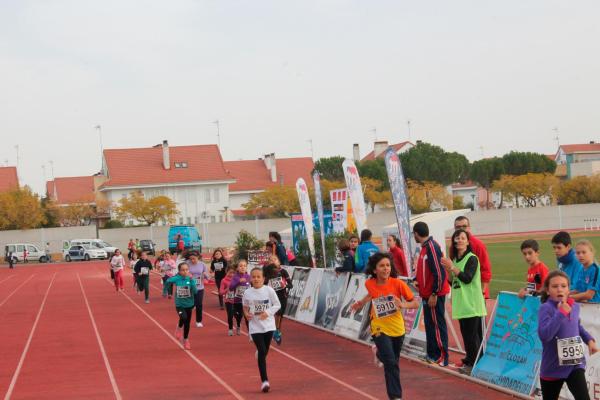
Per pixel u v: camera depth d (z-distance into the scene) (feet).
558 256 33.27
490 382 36.55
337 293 60.70
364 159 388.78
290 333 60.90
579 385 24.82
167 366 47.60
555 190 281.74
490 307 61.05
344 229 89.20
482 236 218.79
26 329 71.41
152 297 104.42
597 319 30.30
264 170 360.69
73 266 205.36
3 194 269.85
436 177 306.76
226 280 62.69
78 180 380.37
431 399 34.60
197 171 320.09
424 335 44.78
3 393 41.27
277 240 75.92
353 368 43.75
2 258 252.62
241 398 37.14
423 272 41.32
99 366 48.75
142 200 286.87
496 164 314.96
